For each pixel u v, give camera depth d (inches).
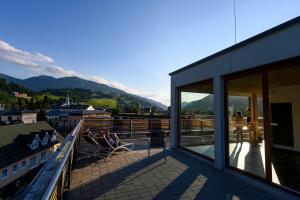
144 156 255.3
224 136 201.5
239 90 222.5
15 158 1015.6
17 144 1133.7
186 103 278.5
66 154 85.7
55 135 1457.9
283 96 262.1
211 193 144.9
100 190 150.2
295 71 157.6
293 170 177.8
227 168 193.2
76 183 163.9
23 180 1048.8
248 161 195.5
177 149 290.7
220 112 202.7
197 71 245.3
